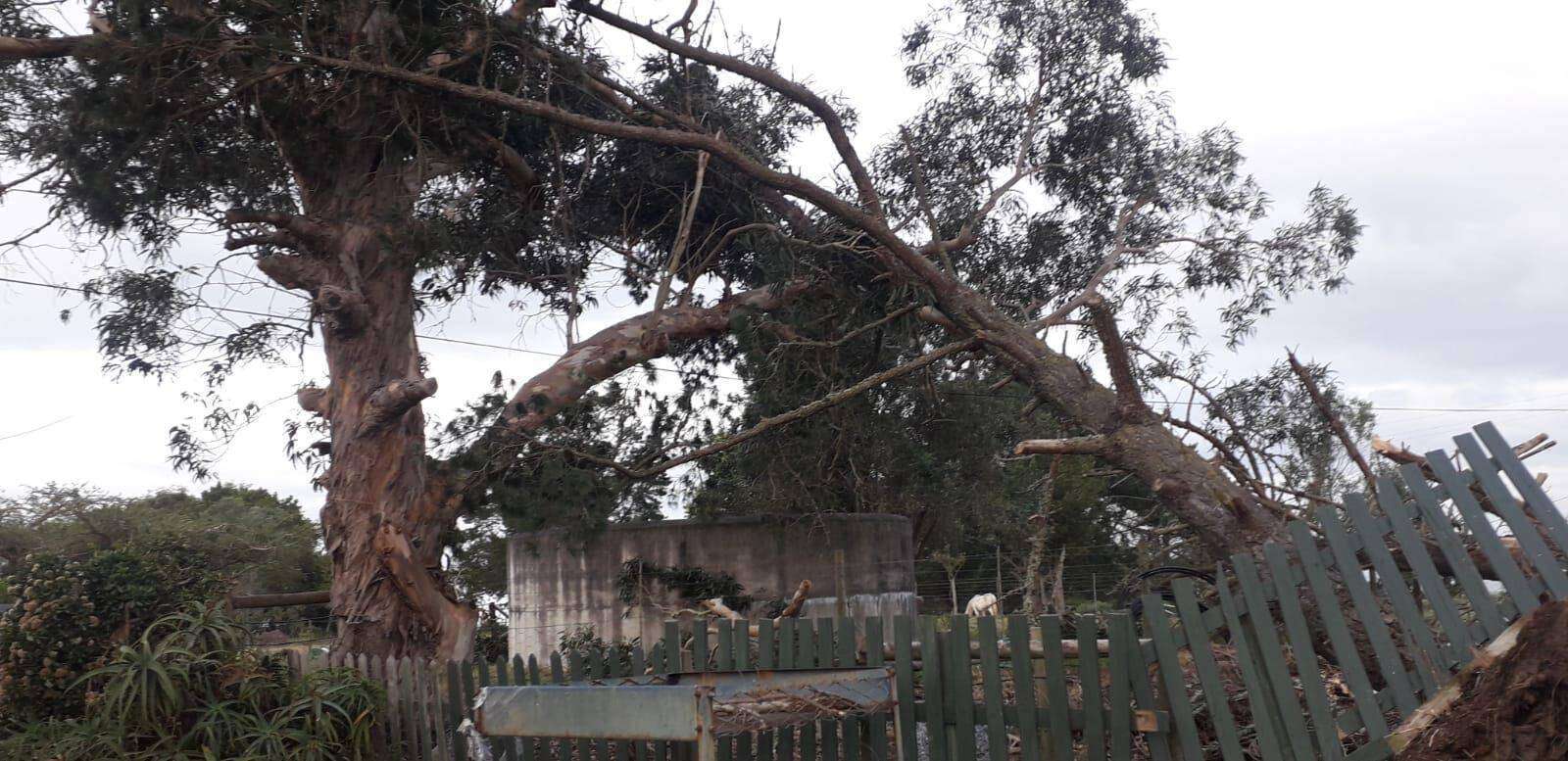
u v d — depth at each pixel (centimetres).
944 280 1218
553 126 1595
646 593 1802
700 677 680
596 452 1642
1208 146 1673
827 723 654
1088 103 1742
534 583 1897
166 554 1141
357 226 1465
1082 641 590
